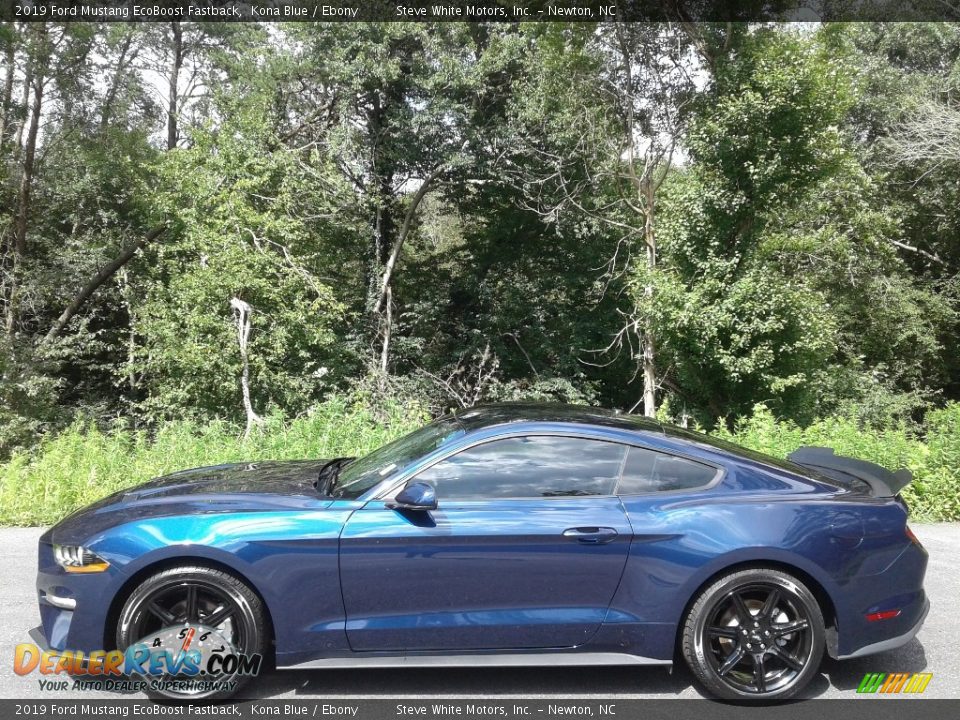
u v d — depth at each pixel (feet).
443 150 68.95
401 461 12.62
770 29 57.52
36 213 76.13
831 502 12.09
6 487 24.71
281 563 11.42
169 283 64.39
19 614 15.23
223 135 63.67
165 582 11.44
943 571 18.45
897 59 77.36
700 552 11.53
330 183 65.00
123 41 78.02
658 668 13.12
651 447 12.36
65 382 68.95
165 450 28.27
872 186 60.39
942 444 25.26
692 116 61.00
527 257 81.66
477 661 11.52
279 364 63.72
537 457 12.19
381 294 75.82
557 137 65.67
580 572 11.58
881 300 68.64
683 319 54.85
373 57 65.26
